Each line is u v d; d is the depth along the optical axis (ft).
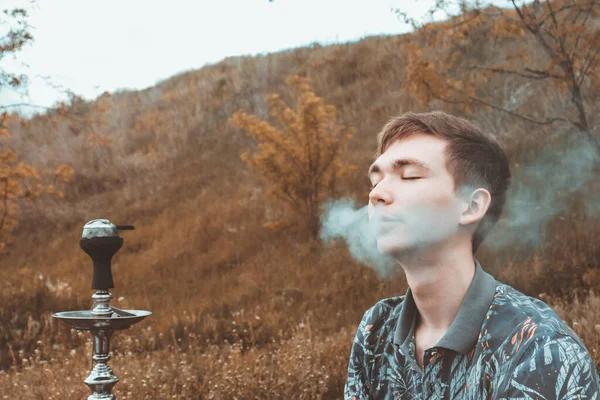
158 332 24.53
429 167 3.52
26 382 17.57
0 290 29.63
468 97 27.45
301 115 38.73
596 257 24.53
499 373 3.33
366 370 4.17
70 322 6.91
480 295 3.58
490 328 3.46
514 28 25.62
